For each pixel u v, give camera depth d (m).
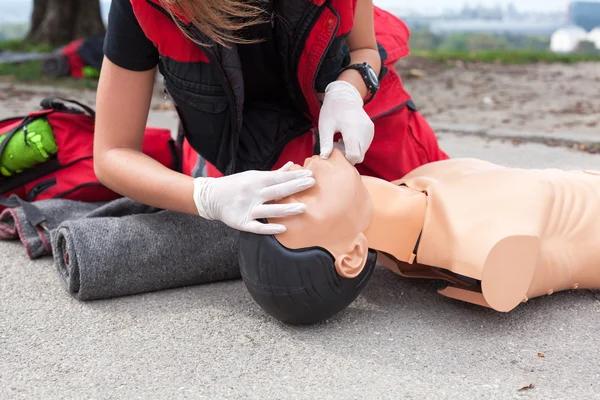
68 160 2.59
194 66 1.92
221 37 1.71
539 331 1.78
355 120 1.90
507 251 1.70
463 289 1.81
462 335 1.75
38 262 2.30
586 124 4.85
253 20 1.88
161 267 2.00
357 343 1.71
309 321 1.76
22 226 2.37
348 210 1.67
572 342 1.72
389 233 1.79
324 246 1.65
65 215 2.44
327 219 1.64
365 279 1.74
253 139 2.24
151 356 1.67
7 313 1.92
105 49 1.90
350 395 1.48
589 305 1.93
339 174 1.72
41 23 10.77
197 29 1.71
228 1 1.60
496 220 1.74
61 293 2.05
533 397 1.47
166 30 1.80
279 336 1.76
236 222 1.68
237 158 2.23
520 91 6.72
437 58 9.72
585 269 1.88
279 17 1.92
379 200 1.81
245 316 1.88
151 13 1.76
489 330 1.78
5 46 10.22
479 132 4.58
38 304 1.97
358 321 1.83
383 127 2.41
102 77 1.94
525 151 3.96
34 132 2.55
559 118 5.16
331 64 2.06
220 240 2.05
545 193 1.82
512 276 1.73
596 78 7.66
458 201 1.80
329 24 1.90
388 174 2.49
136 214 2.14
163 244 1.99
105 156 1.93
